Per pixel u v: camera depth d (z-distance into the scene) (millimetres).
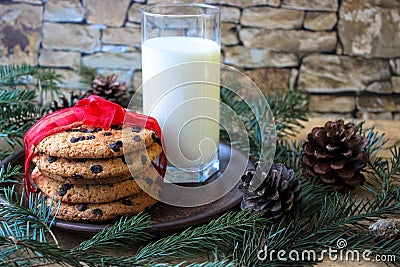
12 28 786
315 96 802
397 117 806
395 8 760
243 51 786
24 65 602
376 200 436
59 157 415
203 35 469
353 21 768
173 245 371
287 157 530
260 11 767
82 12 780
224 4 767
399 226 394
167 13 498
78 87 814
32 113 564
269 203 406
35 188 448
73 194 412
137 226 381
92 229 391
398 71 788
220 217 393
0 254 347
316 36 774
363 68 788
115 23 784
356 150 480
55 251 341
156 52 460
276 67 791
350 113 809
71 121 435
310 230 406
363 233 404
